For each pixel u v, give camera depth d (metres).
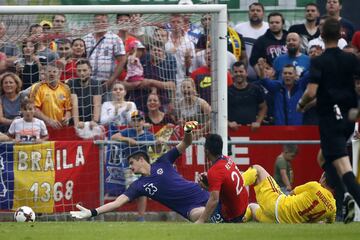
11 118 42.41
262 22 50.03
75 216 35.75
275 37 48.81
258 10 49.59
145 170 36.88
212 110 42.16
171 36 43.81
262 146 43.62
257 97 46.44
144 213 40.78
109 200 41.41
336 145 26.86
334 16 49.75
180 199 36.88
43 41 43.28
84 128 42.56
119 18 43.81
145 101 43.75
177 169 41.56
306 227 28.42
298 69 47.53
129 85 43.62
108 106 42.97
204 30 43.47
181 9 41.69
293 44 47.62
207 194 37.16
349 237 25.27
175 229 27.84
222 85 41.56
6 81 42.28
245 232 26.66
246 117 46.19
